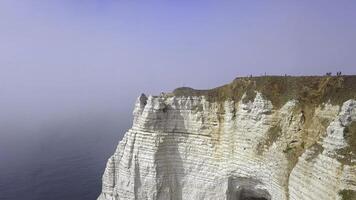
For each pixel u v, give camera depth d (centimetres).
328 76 4341
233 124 5109
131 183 5772
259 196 5012
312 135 4050
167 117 5675
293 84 4681
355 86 3866
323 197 3300
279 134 4466
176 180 5609
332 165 3278
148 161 5634
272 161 4403
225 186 5094
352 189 3036
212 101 5412
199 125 5462
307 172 3612
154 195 5581
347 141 3250
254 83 5056
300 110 4359
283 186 4147
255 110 4831
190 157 5516
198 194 5394
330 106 3956
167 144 5656
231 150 5069
